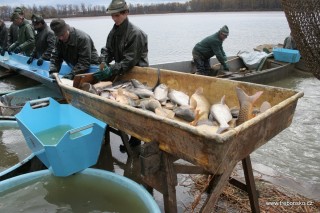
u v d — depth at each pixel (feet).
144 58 15.40
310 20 13.29
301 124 20.77
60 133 13.89
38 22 25.82
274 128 8.59
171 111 10.85
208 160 7.25
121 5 13.97
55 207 9.71
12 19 30.45
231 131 6.83
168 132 8.06
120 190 10.11
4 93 20.94
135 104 11.90
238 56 33.58
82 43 17.02
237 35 83.35
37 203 9.85
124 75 15.65
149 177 8.67
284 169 14.90
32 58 28.27
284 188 11.83
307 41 13.74
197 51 28.84
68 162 10.46
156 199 11.16
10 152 14.03
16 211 9.45
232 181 10.33
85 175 10.77
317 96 27.04
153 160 8.55
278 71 30.81
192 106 10.98
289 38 36.78
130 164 13.51
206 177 11.98
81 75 14.15
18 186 10.34
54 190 10.52
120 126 10.28
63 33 16.56
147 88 13.43
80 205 9.80
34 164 11.93
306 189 12.01
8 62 30.83
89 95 11.41
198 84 12.30
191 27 116.88
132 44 14.42
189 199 11.00
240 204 10.64
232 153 7.33
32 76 24.13
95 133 10.90
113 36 15.16
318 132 19.49
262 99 10.15
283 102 8.48
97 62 19.33
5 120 16.28
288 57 32.71
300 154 16.57
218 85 11.53
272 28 108.68
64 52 17.99
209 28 110.83
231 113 10.31
